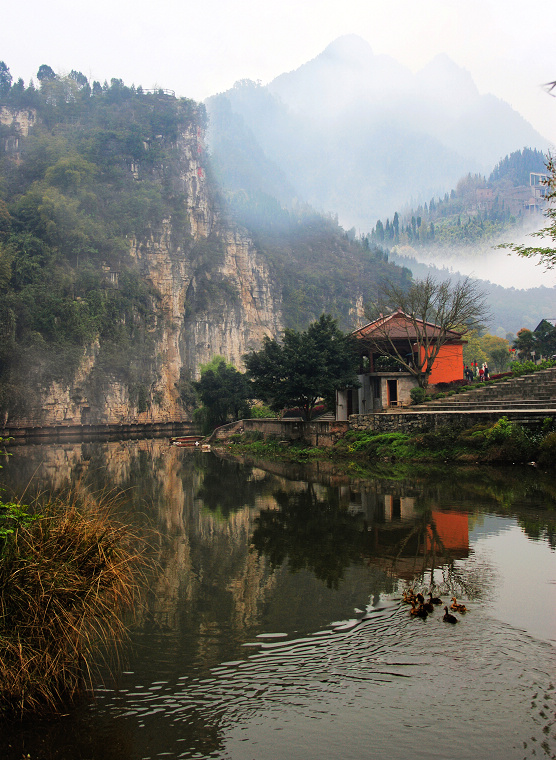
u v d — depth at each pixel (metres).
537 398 31.83
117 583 7.53
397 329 40.62
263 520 17.03
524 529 14.01
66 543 7.36
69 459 44.25
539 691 6.80
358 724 6.33
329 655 7.86
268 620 9.11
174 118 167.25
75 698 6.93
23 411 98.81
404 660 7.62
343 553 12.84
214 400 68.25
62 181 140.00
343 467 29.38
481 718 6.34
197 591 10.57
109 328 125.50
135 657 7.92
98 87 178.50
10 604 6.80
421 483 21.75
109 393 119.25
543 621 8.63
